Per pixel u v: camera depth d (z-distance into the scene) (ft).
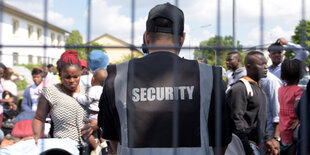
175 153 4.61
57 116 7.93
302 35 5.45
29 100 17.33
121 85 4.89
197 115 4.72
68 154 5.59
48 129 9.15
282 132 9.88
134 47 5.05
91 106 8.53
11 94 18.56
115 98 4.91
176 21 5.05
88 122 8.41
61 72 8.11
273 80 10.38
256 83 9.37
